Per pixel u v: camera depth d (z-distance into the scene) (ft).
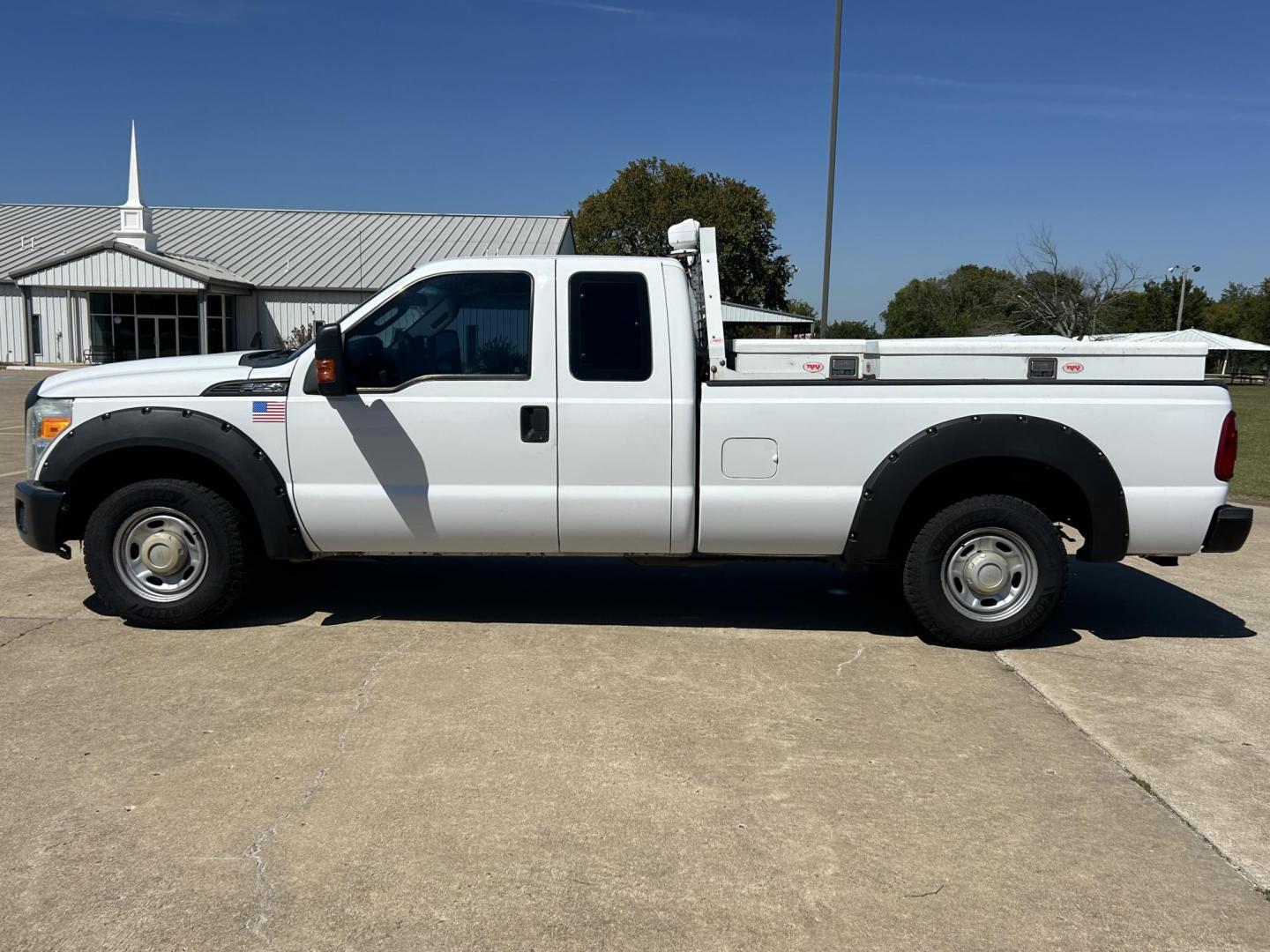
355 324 17.61
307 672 16.57
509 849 11.28
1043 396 17.52
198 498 17.93
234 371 17.92
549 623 19.63
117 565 18.21
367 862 10.94
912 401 17.52
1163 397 17.49
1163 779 13.34
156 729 14.20
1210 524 17.71
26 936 9.54
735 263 160.66
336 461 17.72
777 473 17.69
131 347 123.24
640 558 18.92
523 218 148.66
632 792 12.64
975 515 17.76
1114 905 10.45
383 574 23.34
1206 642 19.38
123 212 123.85
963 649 18.58
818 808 12.34
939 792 12.82
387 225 145.89
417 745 13.87
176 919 9.86
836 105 46.68
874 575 24.06
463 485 17.72
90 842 11.21
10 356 126.62
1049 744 14.37
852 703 15.75
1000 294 137.59
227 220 147.54
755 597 22.02
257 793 12.40
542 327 17.52
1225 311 219.41
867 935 9.86
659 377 17.51
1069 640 19.33
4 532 26.78
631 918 10.07
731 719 15.01
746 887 10.64
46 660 16.89
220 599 18.31
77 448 17.63
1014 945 9.75
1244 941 9.88
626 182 163.12
